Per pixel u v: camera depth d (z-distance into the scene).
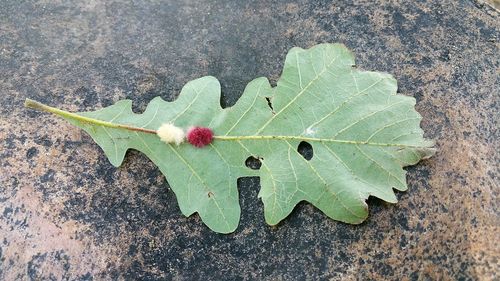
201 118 0.17
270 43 0.19
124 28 0.19
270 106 0.16
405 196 0.16
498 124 0.17
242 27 0.19
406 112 0.16
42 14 0.20
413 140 0.16
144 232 0.16
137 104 0.18
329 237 0.16
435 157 0.16
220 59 0.19
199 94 0.17
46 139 0.17
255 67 0.18
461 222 0.16
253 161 0.17
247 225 0.16
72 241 0.16
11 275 0.16
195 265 0.16
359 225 0.16
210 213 0.16
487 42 0.18
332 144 0.16
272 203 0.16
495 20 0.19
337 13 0.19
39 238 0.16
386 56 0.18
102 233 0.16
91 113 0.17
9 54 0.19
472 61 0.18
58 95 0.18
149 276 0.16
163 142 0.17
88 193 0.17
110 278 0.16
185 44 0.19
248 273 0.16
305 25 0.19
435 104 0.17
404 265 0.16
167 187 0.17
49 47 0.19
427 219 0.16
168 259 0.16
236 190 0.16
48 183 0.17
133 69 0.18
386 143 0.16
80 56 0.19
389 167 0.16
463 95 0.17
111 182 0.17
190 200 0.16
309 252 0.16
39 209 0.16
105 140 0.17
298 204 0.16
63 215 0.16
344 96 0.16
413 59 0.18
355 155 0.16
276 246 0.16
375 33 0.19
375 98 0.16
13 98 0.18
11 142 0.17
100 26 0.19
